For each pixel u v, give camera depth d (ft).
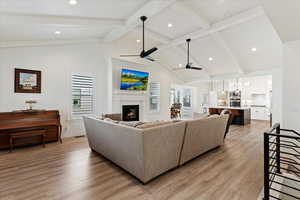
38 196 6.24
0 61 12.32
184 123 8.74
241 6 11.82
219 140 12.42
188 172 8.41
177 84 29.73
